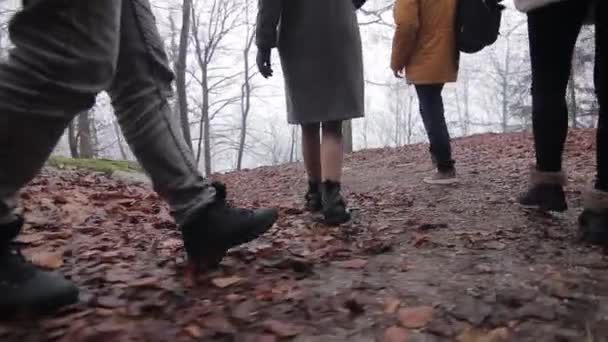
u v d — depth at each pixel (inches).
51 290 69.2
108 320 67.6
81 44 64.4
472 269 92.5
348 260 100.8
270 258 99.2
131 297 76.3
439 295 79.1
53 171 304.3
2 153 62.5
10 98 61.4
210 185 85.0
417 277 89.0
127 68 76.5
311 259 100.7
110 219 150.9
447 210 156.9
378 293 80.9
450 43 197.2
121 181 304.5
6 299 66.1
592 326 66.6
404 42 197.2
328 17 133.3
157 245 112.7
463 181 212.8
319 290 82.3
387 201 184.4
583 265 91.6
